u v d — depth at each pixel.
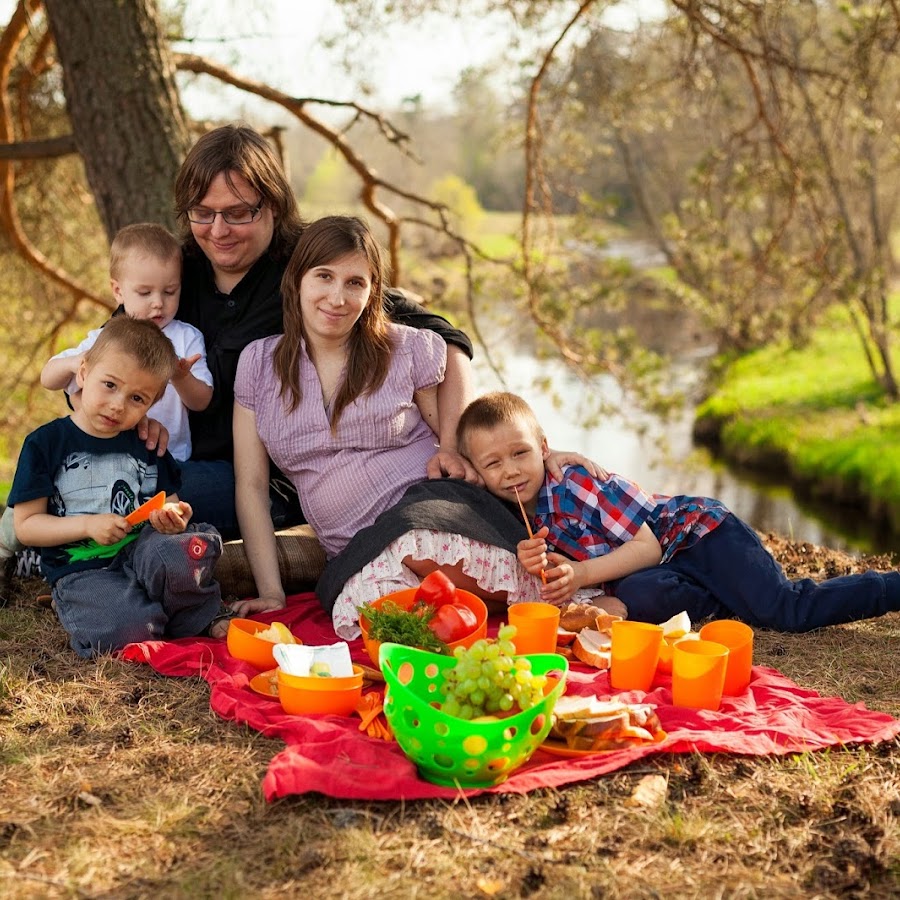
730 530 3.73
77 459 3.46
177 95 6.21
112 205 6.10
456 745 2.39
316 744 2.55
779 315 12.48
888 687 3.13
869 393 16.19
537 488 3.70
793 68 8.16
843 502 12.57
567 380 14.02
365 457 3.73
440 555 3.40
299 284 3.65
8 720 2.83
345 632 3.46
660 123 10.56
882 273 14.53
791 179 9.11
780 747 2.66
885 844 2.29
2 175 8.70
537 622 3.11
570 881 2.13
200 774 2.55
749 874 2.18
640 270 15.33
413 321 4.08
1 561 3.91
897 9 7.52
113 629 3.29
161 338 3.45
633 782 2.52
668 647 3.13
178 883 2.12
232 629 3.18
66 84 6.09
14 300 10.69
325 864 2.18
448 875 2.15
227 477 3.97
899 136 9.92
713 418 16.16
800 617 3.58
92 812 2.38
